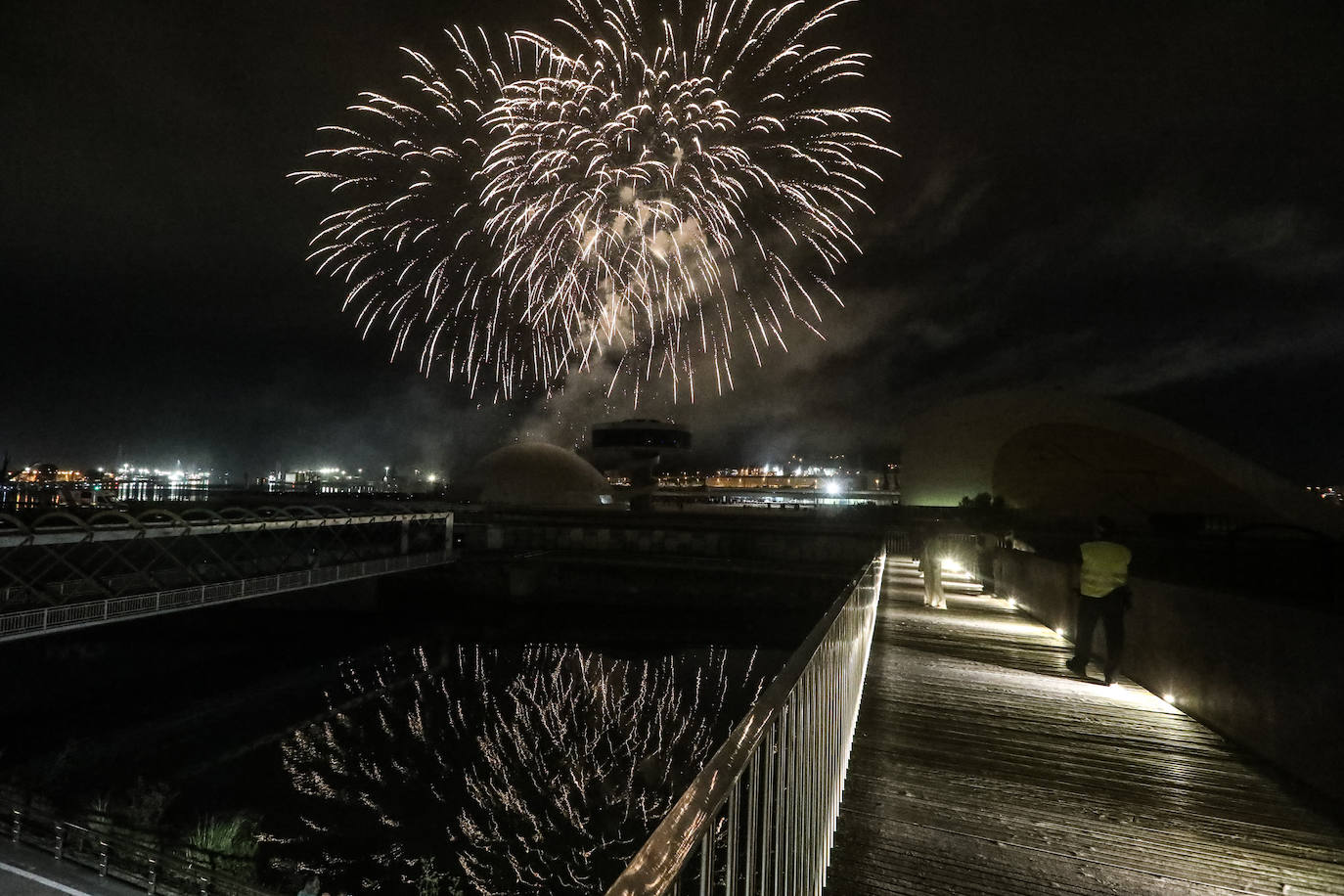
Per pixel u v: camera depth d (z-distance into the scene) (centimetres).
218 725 2275
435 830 1711
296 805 1794
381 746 2172
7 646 2788
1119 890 335
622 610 3525
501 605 3612
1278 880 345
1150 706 630
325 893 1333
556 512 4338
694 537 3781
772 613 3294
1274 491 3594
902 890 331
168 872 1221
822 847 333
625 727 2305
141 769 1931
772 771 209
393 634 3312
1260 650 511
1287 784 458
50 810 1455
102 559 2795
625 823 1761
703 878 131
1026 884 339
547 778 1975
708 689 2602
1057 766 488
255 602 3503
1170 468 3997
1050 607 1029
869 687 696
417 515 3481
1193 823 404
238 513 2530
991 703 639
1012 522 3503
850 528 3519
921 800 430
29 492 3388
